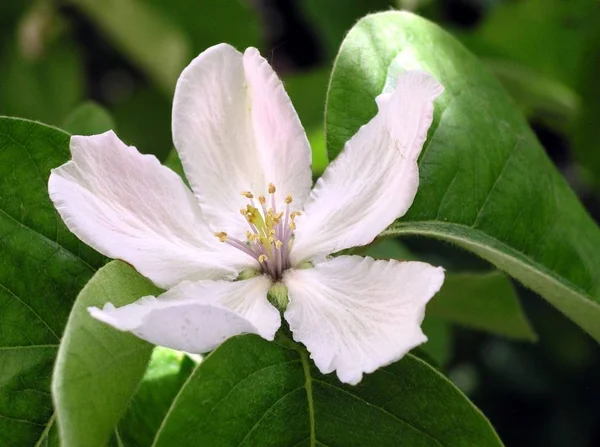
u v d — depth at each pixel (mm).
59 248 150
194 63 147
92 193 142
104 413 127
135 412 157
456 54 171
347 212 150
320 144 199
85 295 132
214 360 135
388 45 162
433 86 137
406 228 154
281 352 141
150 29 250
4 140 150
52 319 148
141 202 146
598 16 250
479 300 192
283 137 151
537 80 248
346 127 157
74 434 122
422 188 159
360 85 159
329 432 138
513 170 168
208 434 133
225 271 149
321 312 143
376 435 138
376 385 140
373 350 135
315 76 228
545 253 167
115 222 143
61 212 138
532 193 168
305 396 139
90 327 129
